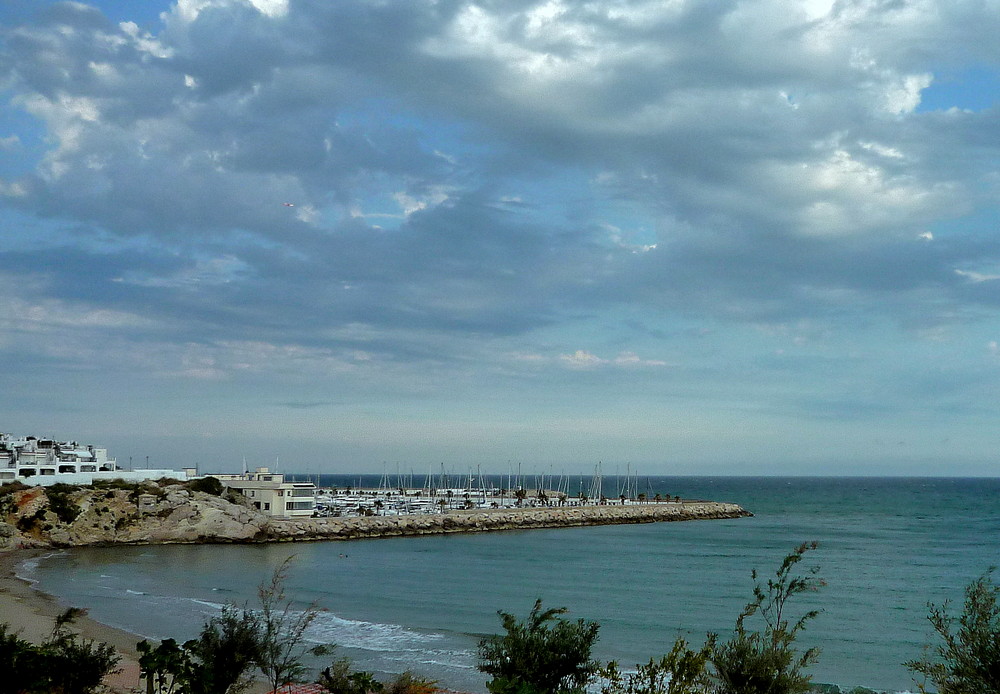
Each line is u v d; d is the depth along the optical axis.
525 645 26.88
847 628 67.62
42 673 28.06
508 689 25.22
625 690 26.36
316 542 142.75
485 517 182.38
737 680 22.48
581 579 99.06
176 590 78.69
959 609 76.94
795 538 165.12
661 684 25.52
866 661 55.12
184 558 110.12
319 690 38.44
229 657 28.61
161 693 32.53
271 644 29.64
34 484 134.88
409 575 100.12
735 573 106.31
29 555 109.31
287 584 87.31
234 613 33.75
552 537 166.75
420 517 169.25
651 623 69.06
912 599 84.56
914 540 161.62
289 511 155.62
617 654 54.97
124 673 40.81
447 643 55.50
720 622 70.12
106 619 61.06
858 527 198.75
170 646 29.64
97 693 32.94
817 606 79.81
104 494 127.62
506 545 146.62
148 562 104.25
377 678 43.91
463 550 135.50
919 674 50.56
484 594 84.81
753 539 162.88
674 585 94.25
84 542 120.38
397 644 54.88
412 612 71.12
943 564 118.56
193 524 129.62
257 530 135.88
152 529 126.38
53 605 67.12
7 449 152.00
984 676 20.20
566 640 26.89
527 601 80.12
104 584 82.06
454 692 40.47
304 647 52.25
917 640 62.50
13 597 71.06
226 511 134.88
